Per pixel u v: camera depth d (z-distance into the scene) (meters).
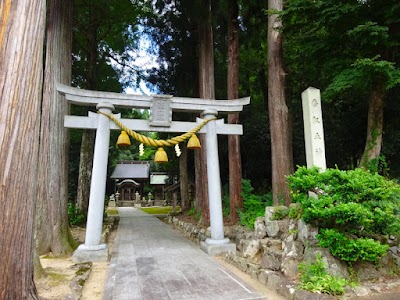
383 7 6.64
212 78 10.85
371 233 4.57
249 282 4.49
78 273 4.92
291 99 11.55
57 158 7.31
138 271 5.09
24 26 3.04
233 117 9.94
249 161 13.21
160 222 14.87
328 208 3.97
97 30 14.55
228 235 8.03
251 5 11.09
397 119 9.54
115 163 32.91
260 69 14.74
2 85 2.87
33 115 3.07
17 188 2.87
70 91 6.51
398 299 3.54
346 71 6.68
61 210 7.25
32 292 3.04
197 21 11.00
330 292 3.56
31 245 3.05
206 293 3.92
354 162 11.87
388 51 7.14
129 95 6.90
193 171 17.42
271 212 5.90
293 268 4.25
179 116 13.75
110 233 10.56
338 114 11.77
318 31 8.02
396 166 9.58
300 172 4.61
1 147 2.81
